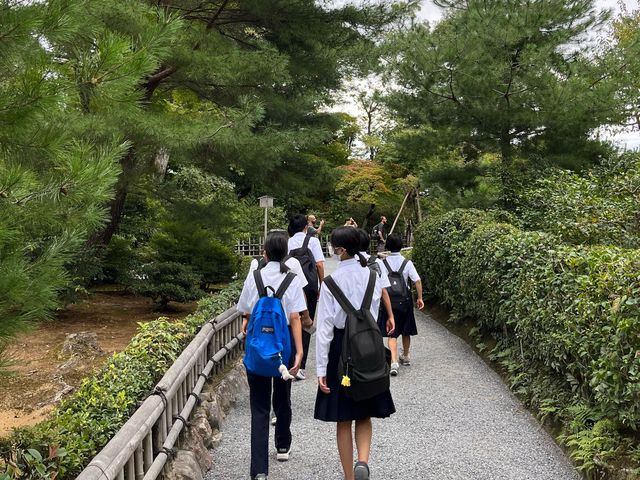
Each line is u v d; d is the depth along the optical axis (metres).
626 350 3.62
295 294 3.83
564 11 11.39
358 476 3.35
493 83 11.39
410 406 5.59
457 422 5.10
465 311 9.16
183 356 4.62
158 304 11.43
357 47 10.77
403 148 13.02
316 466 4.16
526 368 6.05
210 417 4.83
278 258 3.92
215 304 7.23
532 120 11.34
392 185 29.84
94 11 3.16
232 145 8.28
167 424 3.89
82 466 2.84
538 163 11.80
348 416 3.50
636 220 7.29
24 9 2.62
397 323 6.95
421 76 11.84
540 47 11.59
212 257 12.12
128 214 14.11
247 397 5.93
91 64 3.06
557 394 5.01
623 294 3.60
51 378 6.33
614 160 10.94
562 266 5.09
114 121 6.34
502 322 7.08
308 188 11.60
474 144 12.71
